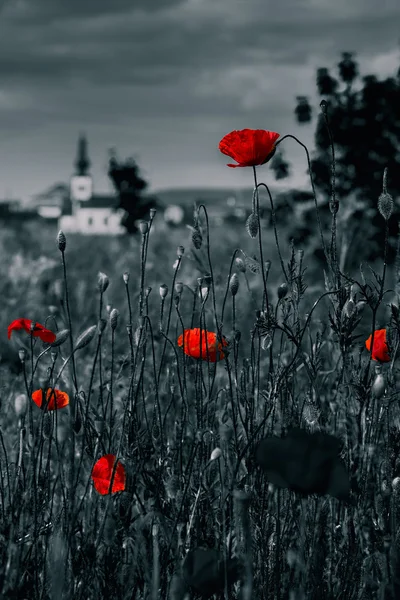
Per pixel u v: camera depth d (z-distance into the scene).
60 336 2.15
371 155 7.69
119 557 2.09
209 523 2.28
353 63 7.66
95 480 2.13
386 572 1.97
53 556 2.06
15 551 1.92
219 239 12.61
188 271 5.28
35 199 120.75
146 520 2.10
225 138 2.30
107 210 83.50
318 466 1.56
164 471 2.42
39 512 2.20
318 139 7.70
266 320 2.32
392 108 7.62
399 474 2.20
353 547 2.16
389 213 2.20
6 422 3.19
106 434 2.39
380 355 2.32
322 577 2.08
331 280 2.45
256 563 2.16
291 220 7.87
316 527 2.15
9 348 4.75
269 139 2.28
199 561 1.76
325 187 7.74
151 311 4.05
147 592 2.01
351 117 7.66
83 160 105.50
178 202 165.62
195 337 2.41
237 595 2.06
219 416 2.47
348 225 4.89
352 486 2.09
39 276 7.68
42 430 2.14
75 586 2.10
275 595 2.10
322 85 7.70
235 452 2.29
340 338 2.35
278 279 6.28
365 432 2.30
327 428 2.47
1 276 8.26
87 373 3.47
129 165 18.83
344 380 2.46
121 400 2.94
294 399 2.49
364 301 2.33
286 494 2.41
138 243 11.33
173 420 2.84
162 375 3.19
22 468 2.16
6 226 21.27
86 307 6.16
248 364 2.52
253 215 2.29
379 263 6.85
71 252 12.36
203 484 2.29
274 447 1.58
